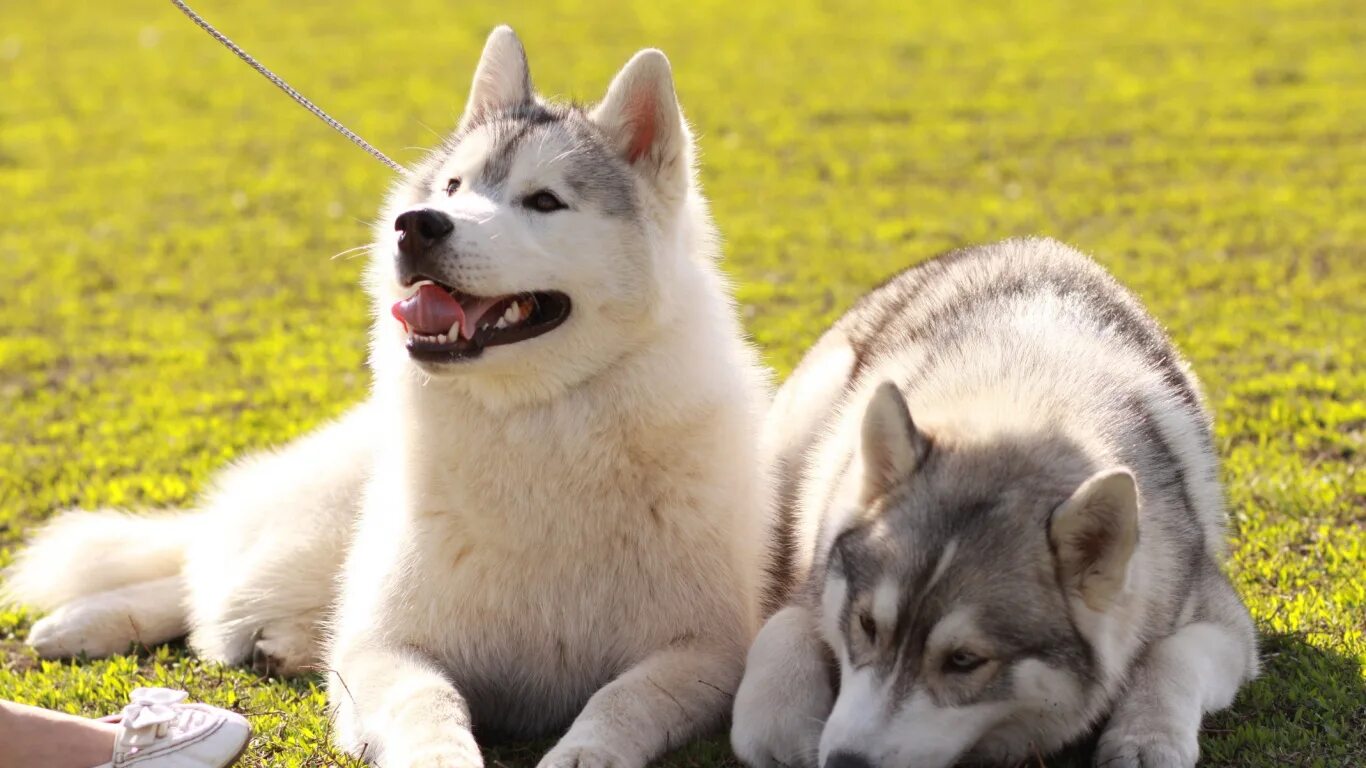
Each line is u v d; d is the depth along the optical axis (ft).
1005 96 61.52
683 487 15.38
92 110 65.46
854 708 13.04
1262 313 32.04
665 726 14.33
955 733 13.14
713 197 47.19
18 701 16.19
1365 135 51.60
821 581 14.82
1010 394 15.01
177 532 20.43
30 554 19.76
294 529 18.44
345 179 52.01
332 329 34.88
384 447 16.81
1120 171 48.55
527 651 15.48
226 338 34.68
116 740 13.16
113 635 18.51
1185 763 13.24
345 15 87.71
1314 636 16.33
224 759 13.28
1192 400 17.13
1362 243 38.24
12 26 87.92
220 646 18.02
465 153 16.25
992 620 12.87
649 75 15.66
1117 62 67.10
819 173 50.26
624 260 15.28
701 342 15.84
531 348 14.74
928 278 19.77
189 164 55.21
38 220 47.65
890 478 14.01
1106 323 17.06
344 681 15.06
